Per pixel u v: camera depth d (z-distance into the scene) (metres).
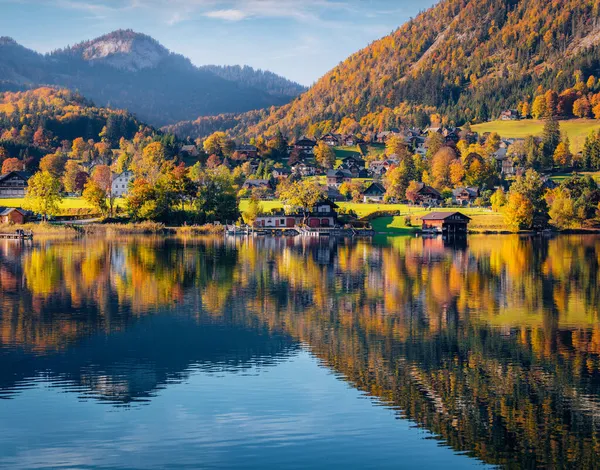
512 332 56.06
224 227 190.25
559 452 32.97
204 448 33.03
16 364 46.03
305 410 37.78
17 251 122.25
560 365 46.31
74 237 162.75
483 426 35.78
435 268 100.44
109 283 81.62
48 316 61.38
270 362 47.03
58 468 30.95
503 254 124.50
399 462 31.86
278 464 31.48
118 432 34.78
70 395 40.09
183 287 78.94
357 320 60.69
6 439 33.91
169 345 51.34
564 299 71.94
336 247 140.50
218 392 40.62
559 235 188.12
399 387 41.94
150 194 195.88
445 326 58.22
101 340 52.75
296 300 70.81
